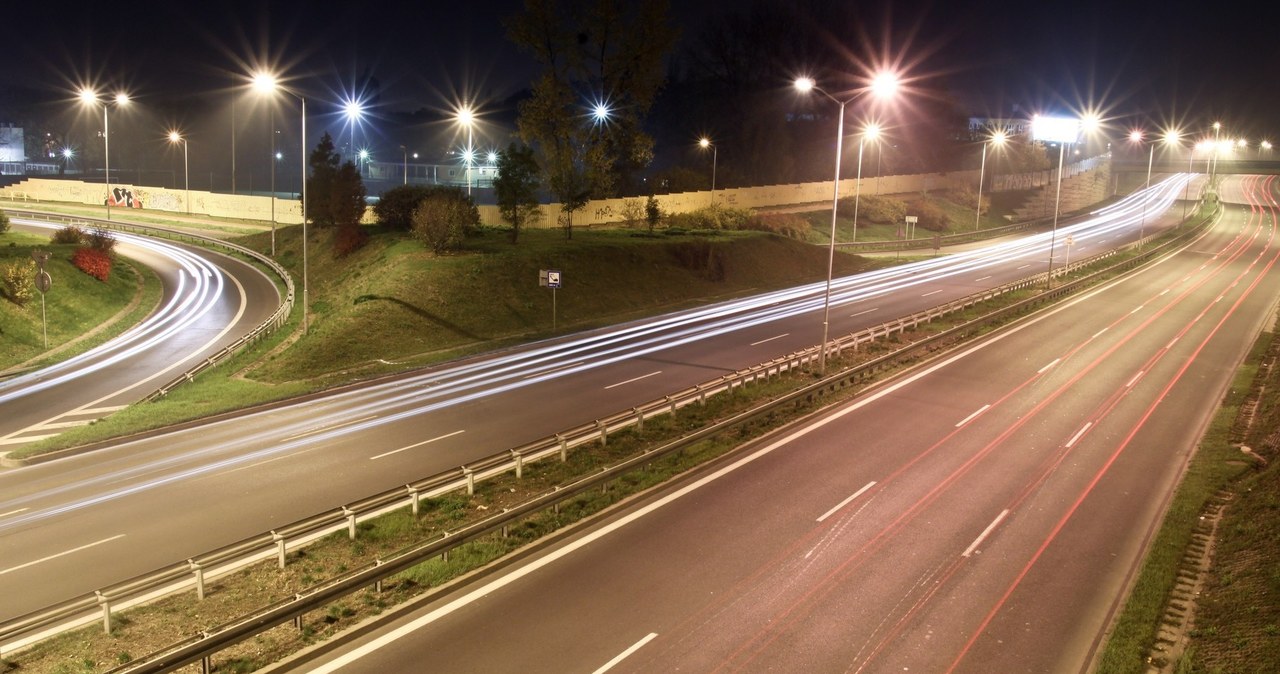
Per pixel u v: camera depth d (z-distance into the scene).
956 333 39.09
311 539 16.59
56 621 12.76
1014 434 25.45
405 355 35.94
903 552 17.25
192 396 29.38
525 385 30.84
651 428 25.27
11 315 38.34
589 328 42.19
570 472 21.50
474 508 19.23
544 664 12.99
